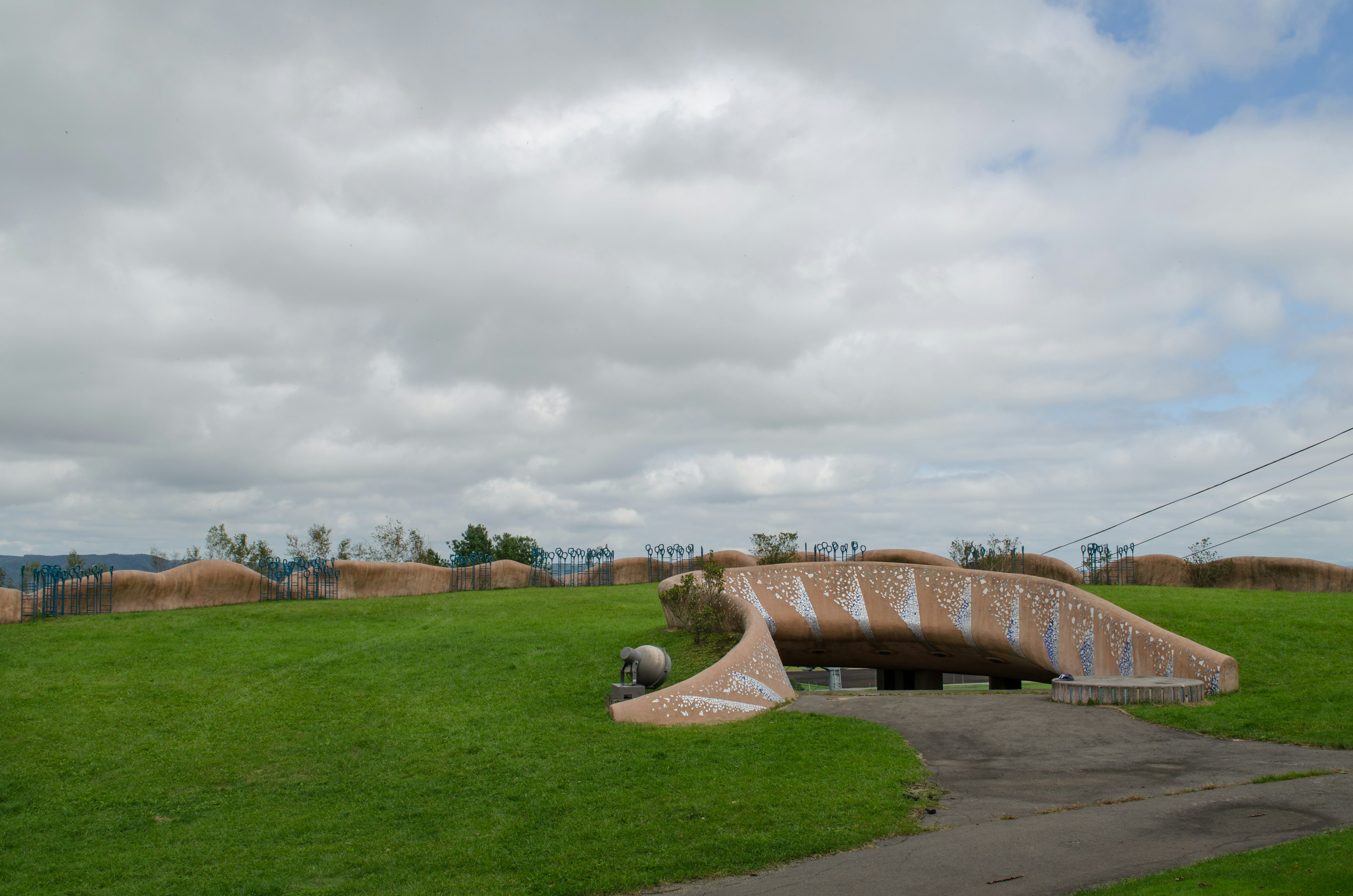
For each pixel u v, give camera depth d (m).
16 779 18.50
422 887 11.23
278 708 23.34
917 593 31.73
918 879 9.91
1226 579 40.50
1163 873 9.02
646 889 10.59
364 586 41.88
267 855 13.24
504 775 16.36
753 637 23.02
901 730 18.03
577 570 48.72
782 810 12.96
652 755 16.83
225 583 38.84
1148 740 16.70
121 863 13.47
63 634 31.47
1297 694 19.41
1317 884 7.70
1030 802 12.89
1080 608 25.58
